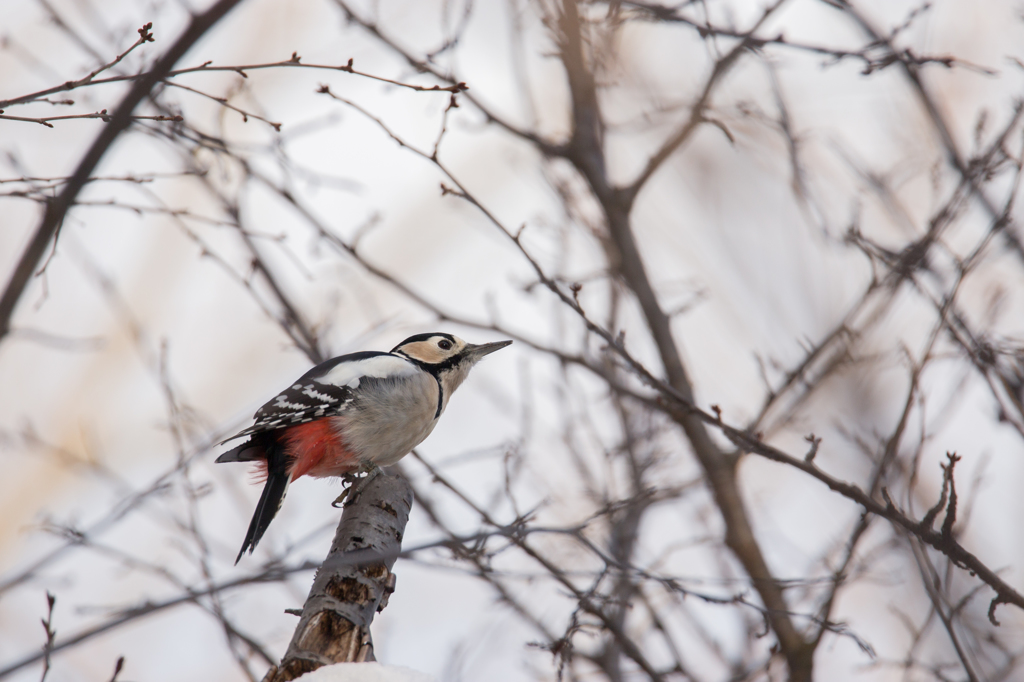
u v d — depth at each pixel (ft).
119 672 20.31
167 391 33.68
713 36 34.88
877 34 35.40
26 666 17.66
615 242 41.68
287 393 35.06
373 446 35.63
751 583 35.06
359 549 24.71
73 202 26.16
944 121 36.24
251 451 35.09
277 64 24.72
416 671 20.84
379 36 32.37
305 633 22.53
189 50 26.03
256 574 20.27
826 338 37.86
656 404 33.32
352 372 35.96
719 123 38.78
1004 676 31.24
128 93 24.86
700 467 38.42
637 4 35.19
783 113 36.63
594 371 36.09
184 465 27.66
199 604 28.71
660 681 32.86
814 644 33.96
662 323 40.63
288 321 37.37
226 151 29.66
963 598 29.71
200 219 29.96
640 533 38.22
